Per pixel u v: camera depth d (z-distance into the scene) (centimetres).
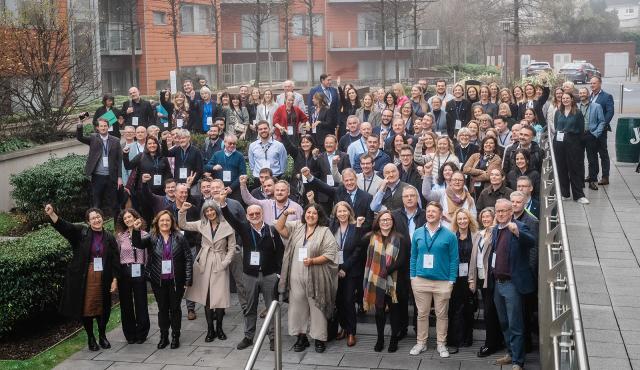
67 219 1645
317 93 1675
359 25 5091
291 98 1658
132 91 1803
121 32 3825
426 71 4641
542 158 1334
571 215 1325
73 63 2078
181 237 1098
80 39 2195
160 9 4081
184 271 1098
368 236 1059
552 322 684
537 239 991
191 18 4462
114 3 3800
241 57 5094
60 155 1909
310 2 4403
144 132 1484
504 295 959
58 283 1202
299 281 1054
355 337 1088
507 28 3334
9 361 1073
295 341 1110
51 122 1955
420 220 1081
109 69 3822
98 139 1539
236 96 1894
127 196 1514
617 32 8262
